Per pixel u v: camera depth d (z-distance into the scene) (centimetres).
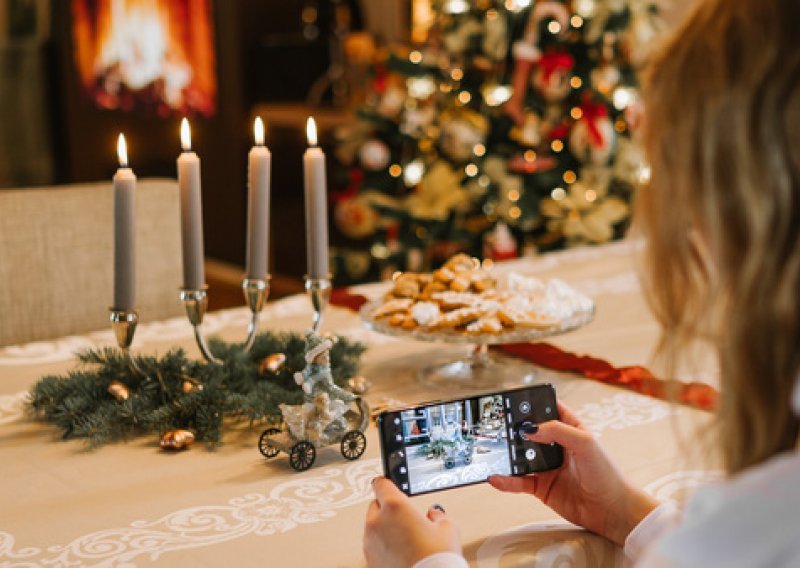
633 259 62
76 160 434
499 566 81
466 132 276
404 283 134
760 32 52
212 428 107
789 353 53
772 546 46
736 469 56
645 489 95
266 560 82
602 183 285
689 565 48
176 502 93
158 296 180
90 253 174
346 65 471
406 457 82
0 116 421
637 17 285
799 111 51
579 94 284
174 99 450
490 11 281
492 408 85
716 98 53
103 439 106
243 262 470
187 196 111
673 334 60
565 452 87
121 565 81
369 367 132
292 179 454
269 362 118
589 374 127
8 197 167
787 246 51
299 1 487
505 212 283
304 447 99
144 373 114
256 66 476
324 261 122
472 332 119
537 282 137
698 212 55
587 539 86
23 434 111
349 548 84
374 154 291
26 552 83
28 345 145
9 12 418
